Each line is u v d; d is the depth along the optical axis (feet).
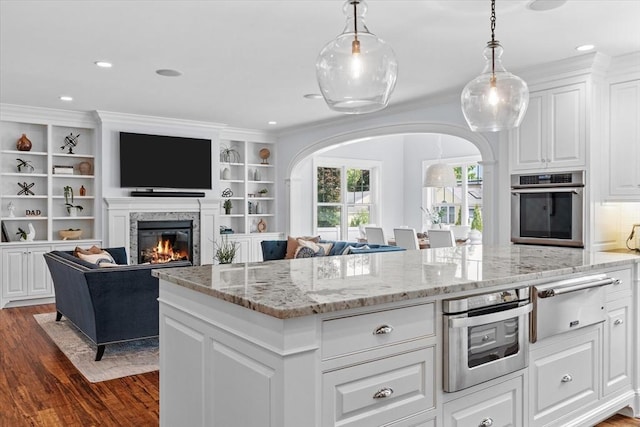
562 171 14.90
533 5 10.66
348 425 5.63
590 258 9.82
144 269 13.58
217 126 25.32
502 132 16.87
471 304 6.77
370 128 22.48
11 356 13.84
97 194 22.44
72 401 10.71
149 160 23.26
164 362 7.82
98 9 10.73
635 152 14.25
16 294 20.35
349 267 8.41
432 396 6.48
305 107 21.07
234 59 14.35
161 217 23.57
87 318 13.96
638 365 10.21
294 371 5.15
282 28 11.94
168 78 16.39
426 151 32.37
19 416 9.93
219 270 8.06
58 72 15.58
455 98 18.56
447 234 19.33
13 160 21.61
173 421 7.57
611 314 9.60
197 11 10.89
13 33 12.12
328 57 7.25
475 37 12.66
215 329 6.35
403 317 6.17
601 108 14.70
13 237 21.72
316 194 30.04
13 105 20.44
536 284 7.94
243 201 27.91
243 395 5.79
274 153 28.81
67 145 22.65
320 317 5.40
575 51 13.83
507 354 7.36
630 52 13.97
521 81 9.27
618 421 9.92
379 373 5.92
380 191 32.96
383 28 12.01
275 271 7.94
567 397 8.58
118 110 21.75
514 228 16.19
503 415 7.41
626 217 15.64
